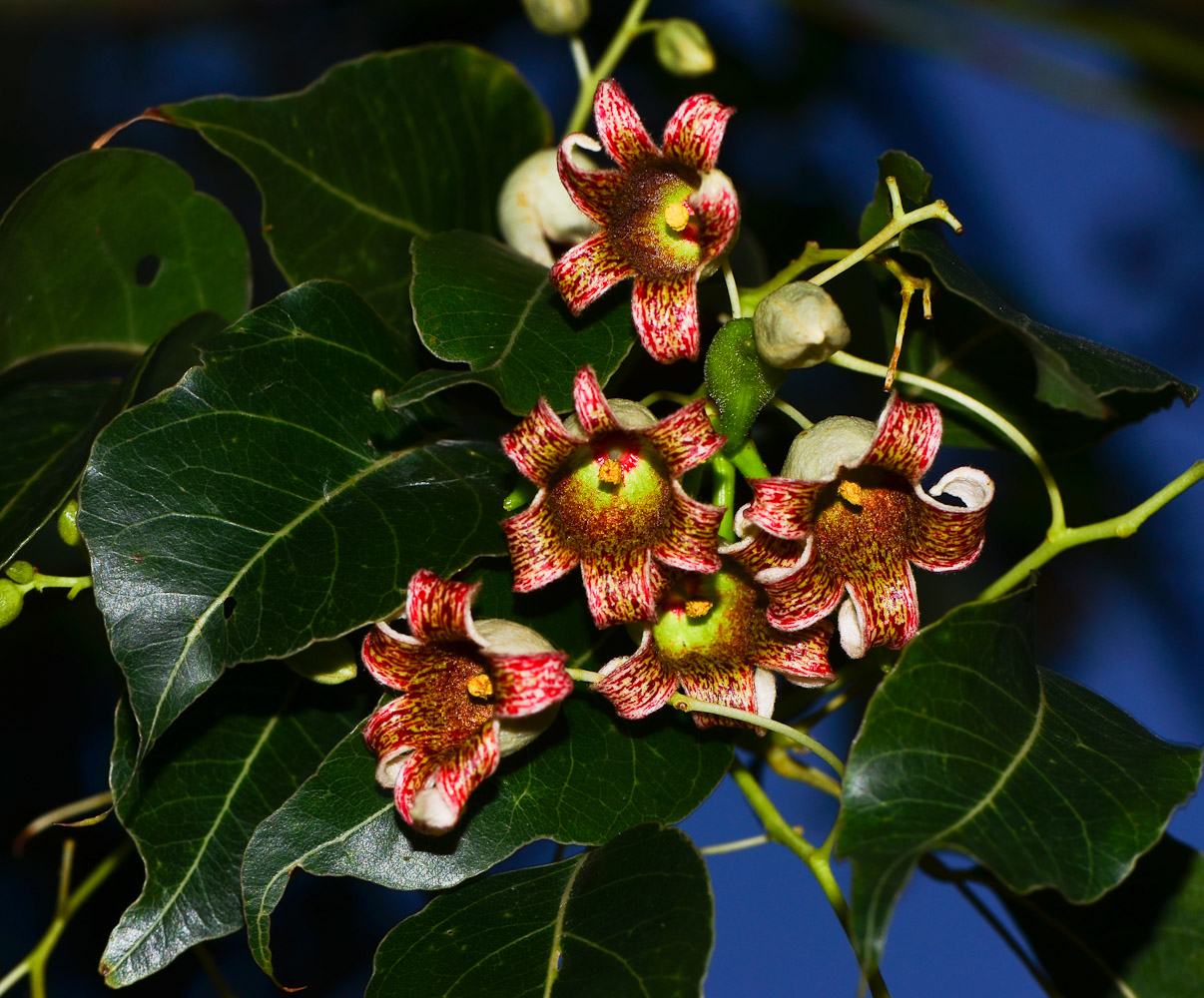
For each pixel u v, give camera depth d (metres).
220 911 0.44
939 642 0.42
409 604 0.42
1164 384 0.44
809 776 0.45
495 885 0.44
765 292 0.44
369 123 0.47
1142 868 0.45
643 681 0.43
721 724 0.43
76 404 0.47
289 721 0.45
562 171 0.43
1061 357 0.43
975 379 0.46
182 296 0.48
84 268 0.47
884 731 0.42
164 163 0.46
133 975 0.43
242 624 0.43
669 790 0.43
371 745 0.42
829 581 0.42
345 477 0.44
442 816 0.42
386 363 0.45
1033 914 0.45
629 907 0.43
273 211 0.47
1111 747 0.43
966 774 0.42
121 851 0.47
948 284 0.43
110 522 0.43
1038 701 0.43
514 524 0.42
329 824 0.43
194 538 0.43
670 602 0.43
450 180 0.48
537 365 0.43
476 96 0.48
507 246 0.46
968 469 0.43
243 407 0.43
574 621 0.44
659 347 0.43
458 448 0.44
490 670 0.42
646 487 0.42
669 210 0.43
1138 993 0.44
